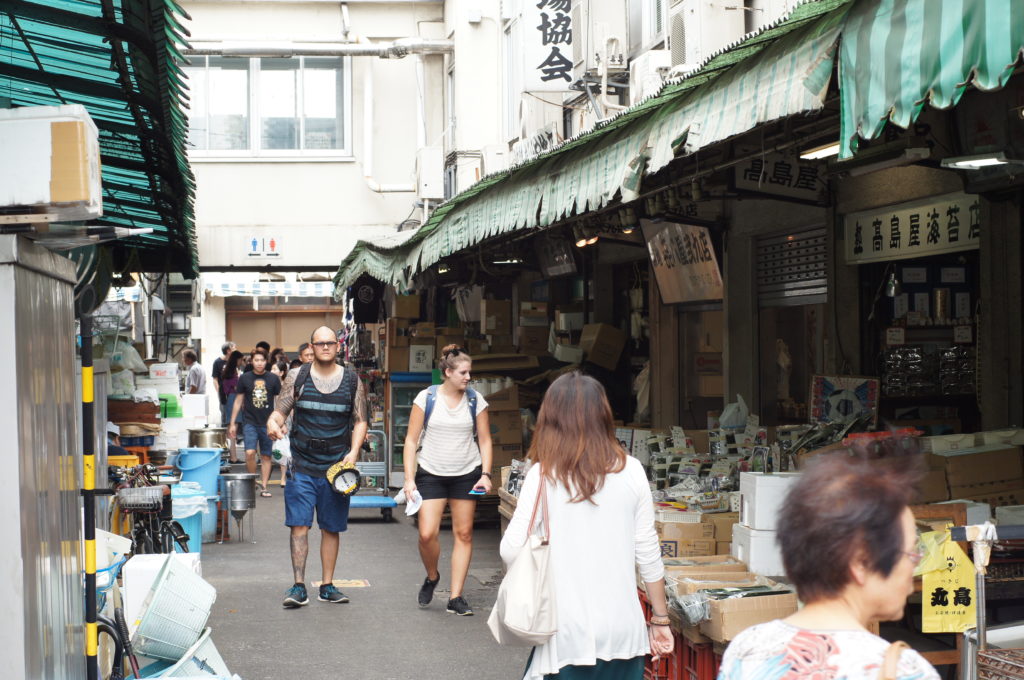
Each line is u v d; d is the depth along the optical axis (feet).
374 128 74.69
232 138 74.38
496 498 41.06
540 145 48.57
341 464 26.94
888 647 6.38
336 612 26.43
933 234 26.32
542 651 13.00
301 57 74.33
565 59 46.44
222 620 25.57
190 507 31.68
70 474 13.57
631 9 40.91
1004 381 23.94
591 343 45.06
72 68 19.13
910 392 28.58
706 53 31.53
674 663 17.67
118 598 18.13
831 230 29.86
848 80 12.41
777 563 17.65
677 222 34.24
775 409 34.22
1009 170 21.25
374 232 74.59
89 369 13.74
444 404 25.94
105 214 32.04
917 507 17.11
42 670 11.69
